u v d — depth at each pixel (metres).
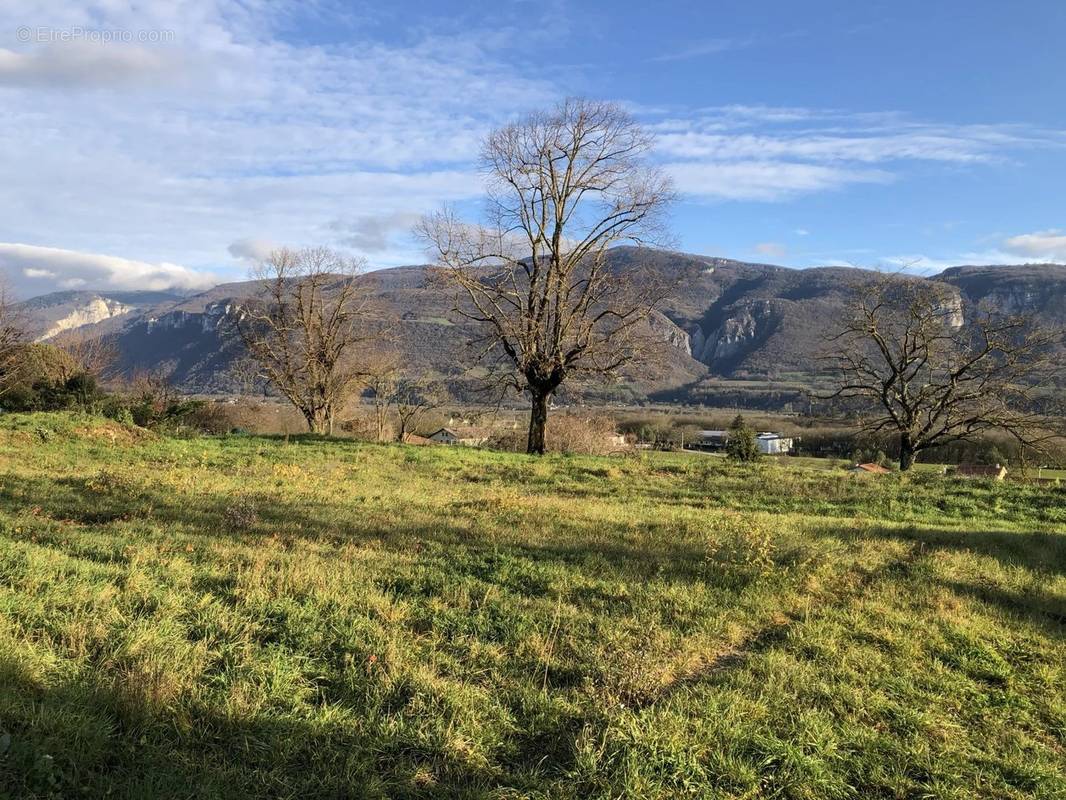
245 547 7.99
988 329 33.25
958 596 7.80
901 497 15.66
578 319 25.88
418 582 6.89
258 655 4.86
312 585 6.45
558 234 25.77
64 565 6.52
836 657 5.76
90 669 4.43
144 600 5.74
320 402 39.75
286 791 3.48
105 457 17.69
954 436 34.56
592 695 4.70
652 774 3.84
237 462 17.94
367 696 4.42
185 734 3.84
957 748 4.45
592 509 12.27
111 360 48.16
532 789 3.69
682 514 12.34
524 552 8.42
